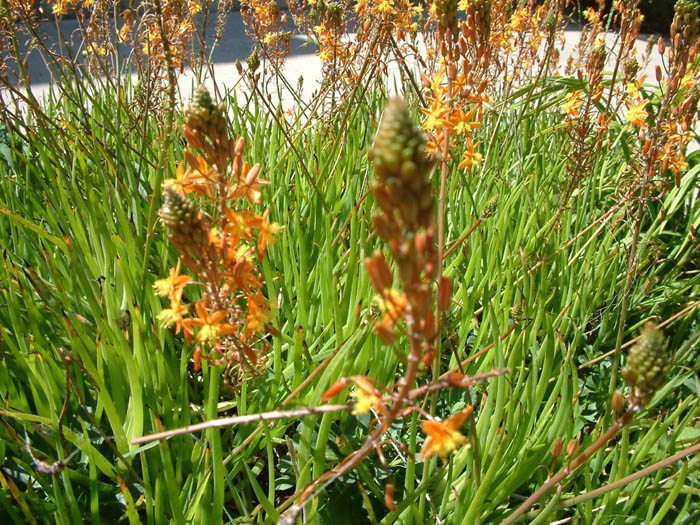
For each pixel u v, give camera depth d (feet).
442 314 0.80
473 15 0.96
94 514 0.87
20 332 1.05
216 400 0.88
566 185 1.64
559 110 2.42
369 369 1.09
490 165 1.90
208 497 0.85
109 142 1.74
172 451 0.99
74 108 2.03
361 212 1.46
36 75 3.76
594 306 1.44
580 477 1.07
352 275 1.17
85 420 1.06
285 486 1.03
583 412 1.29
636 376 0.60
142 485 0.92
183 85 3.51
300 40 5.00
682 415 1.20
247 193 0.72
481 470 0.93
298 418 1.02
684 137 1.29
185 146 1.80
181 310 0.74
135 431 0.97
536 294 1.34
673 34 1.08
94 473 0.86
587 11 2.71
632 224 1.61
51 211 1.33
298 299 1.17
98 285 1.19
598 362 1.40
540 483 0.96
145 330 1.02
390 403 1.04
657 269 1.70
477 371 1.17
